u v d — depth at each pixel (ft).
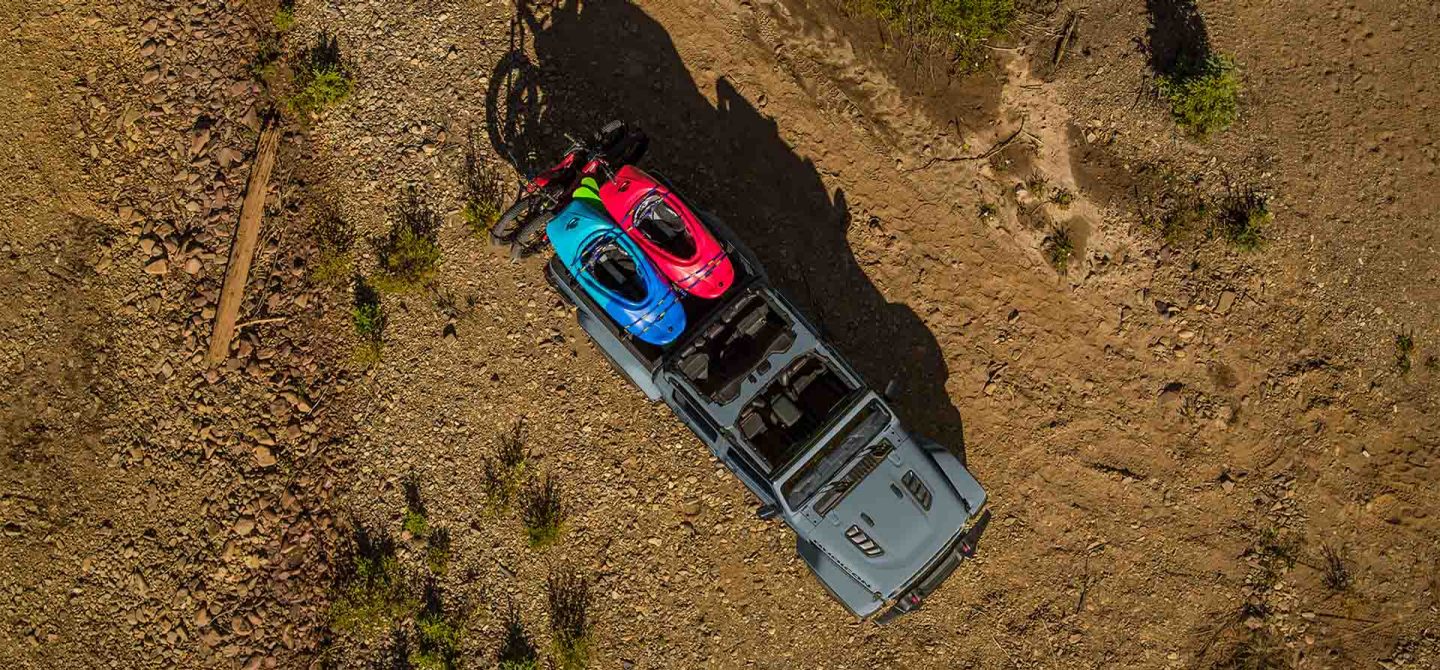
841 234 35.88
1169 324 35.01
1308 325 34.73
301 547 35.68
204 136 37.29
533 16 37.04
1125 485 34.99
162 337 36.91
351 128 36.86
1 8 37.88
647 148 35.27
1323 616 34.12
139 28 37.99
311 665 35.27
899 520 29.99
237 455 36.14
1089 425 35.22
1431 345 34.60
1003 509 35.22
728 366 30.27
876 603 31.68
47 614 36.52
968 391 35.45
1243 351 34.81
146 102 37.86
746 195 35.99
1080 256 35.50
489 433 35.53
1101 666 34.65
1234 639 34.24
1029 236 35.73
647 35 36.94
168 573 36.11
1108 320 35.32
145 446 36.68
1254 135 35.29
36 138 37.91
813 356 29.81
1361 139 35.37
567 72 36.68
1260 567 34.37
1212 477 34.83
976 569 35.17
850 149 36.29
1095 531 34.99
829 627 35.04
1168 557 34.76
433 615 34.91
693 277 29.91
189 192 37.24
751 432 29.99
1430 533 34.04
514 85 36.58
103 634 36.27
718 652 35.09
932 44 36.27
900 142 36.24
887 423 29.60
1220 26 36.06
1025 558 35.12
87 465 36.88
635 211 30.55
